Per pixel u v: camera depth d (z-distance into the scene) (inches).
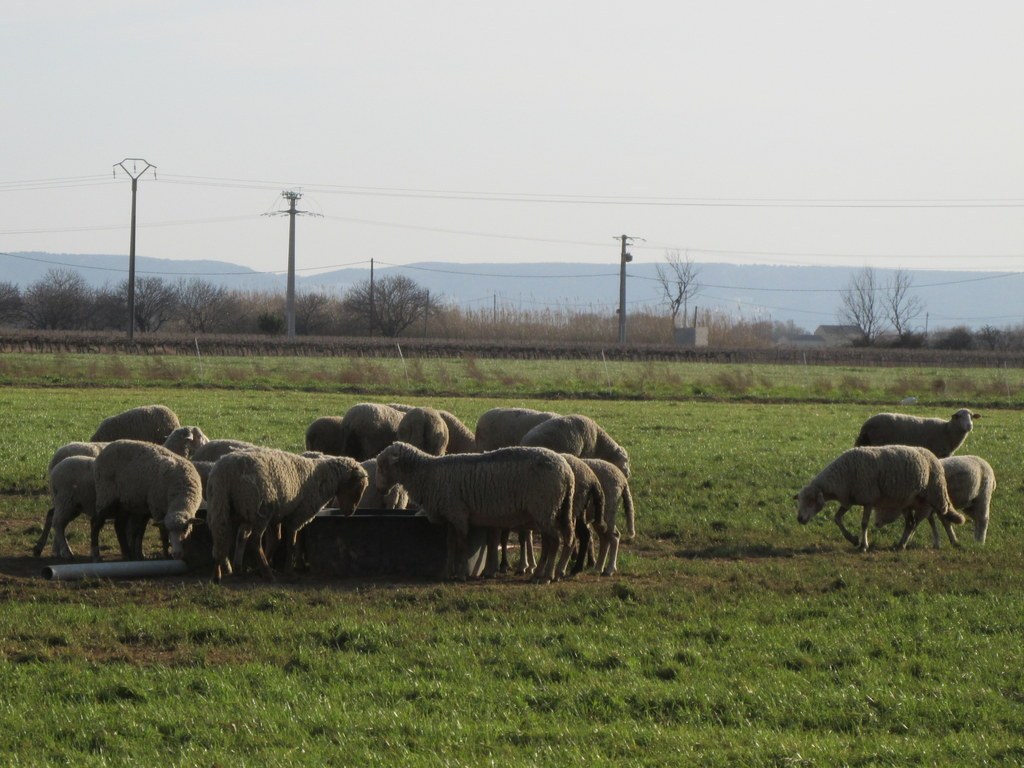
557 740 411.5
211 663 488.1
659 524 847.1
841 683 479.2
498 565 697.0
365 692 455.8
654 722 434.0
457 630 539.8
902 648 526.6
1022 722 434.0
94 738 406.0
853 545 785.6
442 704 443.8
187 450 774.5
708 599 610.9
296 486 640.4
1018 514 903.1
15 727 412.2
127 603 575.8
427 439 898.7
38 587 602.2
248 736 408.2
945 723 434.9
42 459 1059.9
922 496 772.0
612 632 541.3
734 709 446.6
